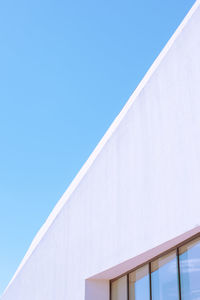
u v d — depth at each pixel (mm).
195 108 8195
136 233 9594
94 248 11852
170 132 8945
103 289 11984
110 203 11328
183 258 8578
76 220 13711
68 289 13234
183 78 8867
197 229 7566
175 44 9508
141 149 10109
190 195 7773
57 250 15133
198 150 7801
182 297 8477
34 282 17578
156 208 8914
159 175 9047
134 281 10672
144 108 10375
